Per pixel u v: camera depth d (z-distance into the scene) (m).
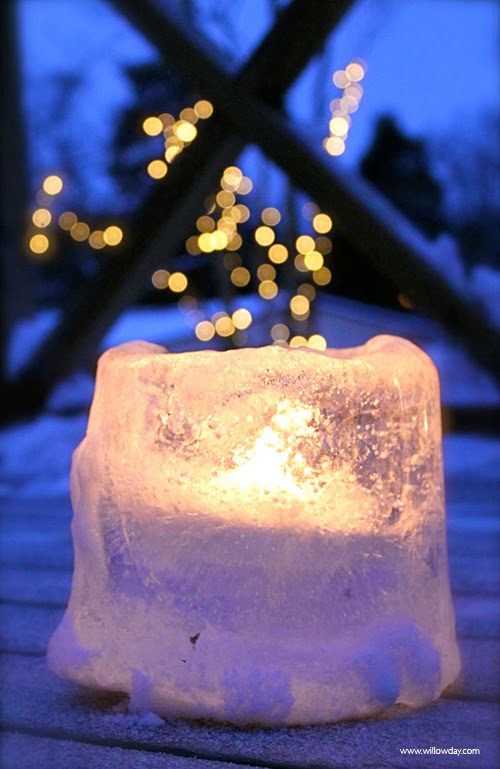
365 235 2.28
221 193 3.23
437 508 0.78
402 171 5.04
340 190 2.23
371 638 0.72
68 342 2.82
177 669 0.70
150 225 2.54
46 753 0.68
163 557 0.71
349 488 0.72
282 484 0.71
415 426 0.76
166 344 3.70
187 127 2.42
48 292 5.01
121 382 0.76
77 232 3.79
